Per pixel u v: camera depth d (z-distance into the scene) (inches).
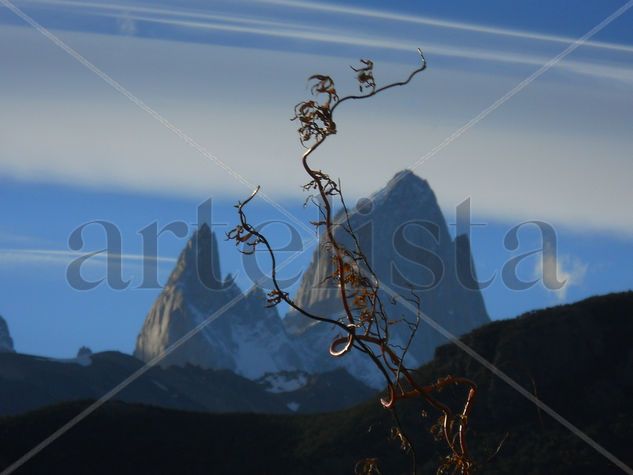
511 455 3221.0
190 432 4239.7
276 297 305.1
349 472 3690.9
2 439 3895.2
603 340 4101.9
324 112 324.8
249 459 4015.8
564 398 3690.9
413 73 327.3
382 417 3956.7
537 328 4114.2
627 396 3644.2
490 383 3784.5
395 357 311.0
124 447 3993.6
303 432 4188.0
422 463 2792.8
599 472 3006.9
